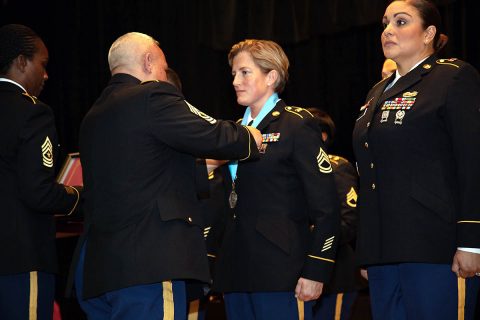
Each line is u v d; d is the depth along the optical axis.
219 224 2.93
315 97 5.68
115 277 2.32
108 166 2.41
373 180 2.55
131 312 2.33
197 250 2.40
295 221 2.69
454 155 2.37
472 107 2.37
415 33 2.55
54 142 2.80
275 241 2.63
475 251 2.30
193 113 2.43
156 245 2.33
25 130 2.70
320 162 2.66
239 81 2.82
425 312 2.39
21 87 2.84
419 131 2.42
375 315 2.58
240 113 6.08
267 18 5.61
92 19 6.41
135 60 2.61
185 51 6.17
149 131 2.39
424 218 2.40
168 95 2.45
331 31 5.35
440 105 2.39
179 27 6.20
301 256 2.65
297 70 5.74
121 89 2.52
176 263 2.32
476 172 2.32
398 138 2.46
